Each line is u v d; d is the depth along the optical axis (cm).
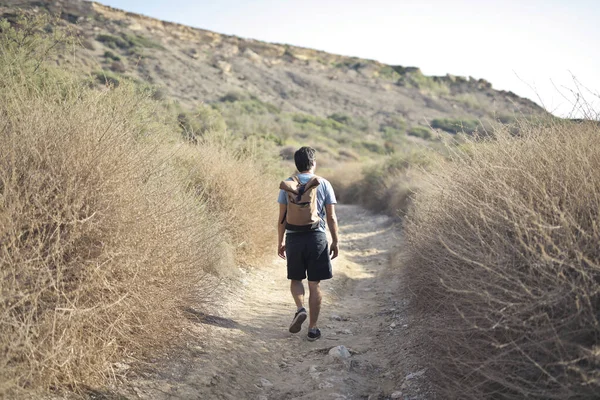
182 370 353
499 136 382
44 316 280
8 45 489
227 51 11631
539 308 253
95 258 314
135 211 347
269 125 5403
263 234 816
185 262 402
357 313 597
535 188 301
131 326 344
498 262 274
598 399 214
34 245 292
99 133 356
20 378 259
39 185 305
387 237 1246
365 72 13212
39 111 352
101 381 303
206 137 862
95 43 7100
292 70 12169
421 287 473
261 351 439
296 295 476
